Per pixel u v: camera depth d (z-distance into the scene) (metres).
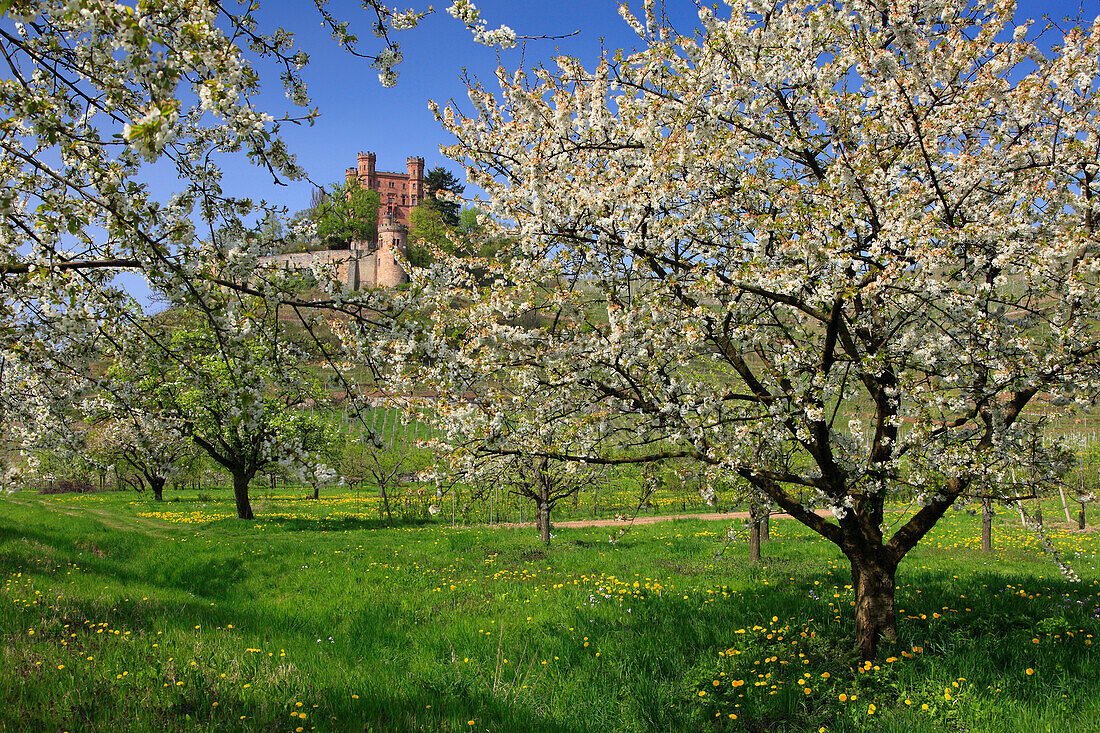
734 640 7.88
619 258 6.12
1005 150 6.77
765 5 6.25
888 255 5.79
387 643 8.45
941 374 6.39
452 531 20.22
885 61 6.09
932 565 13.51
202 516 23.52
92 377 5.52
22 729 4.58
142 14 3.38
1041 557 15.13
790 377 6.46
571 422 7.04
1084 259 5.71
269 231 4.66
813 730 5.63
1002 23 6.24
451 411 6.14
